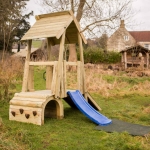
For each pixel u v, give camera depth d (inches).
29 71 257.3
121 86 492.4
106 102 341.1
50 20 262.2
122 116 257.6
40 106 213.2
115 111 276.4
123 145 159.2
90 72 615.8
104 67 933.2
